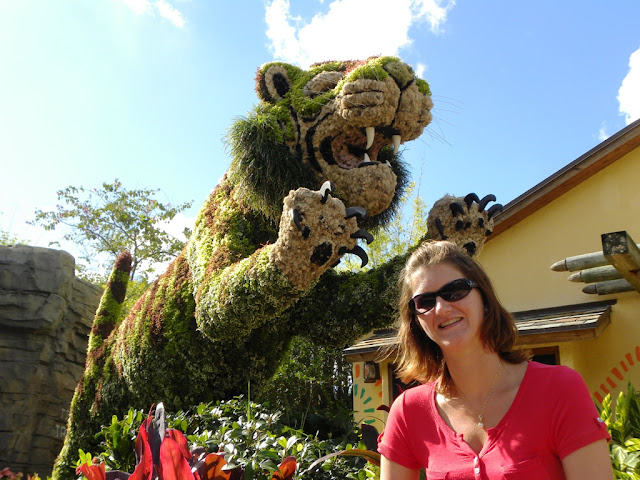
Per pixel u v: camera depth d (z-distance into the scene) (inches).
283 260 160.7
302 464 139.6
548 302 316.2
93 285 531.2
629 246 194.7
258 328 210.1
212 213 216.5
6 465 430.6
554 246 323.3
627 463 105.0
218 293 179.2
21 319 457.7
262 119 190.1
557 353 285.9
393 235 568.1
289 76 207.8
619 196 313.4
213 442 142.8
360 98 178.4
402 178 229.1
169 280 230.8
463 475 71.3
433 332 79.5
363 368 347.3
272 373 222.7
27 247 481.4
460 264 80.9
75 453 260.1
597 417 67.6
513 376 75.5
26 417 448.8
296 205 158.4
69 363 493.7
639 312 286.7
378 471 127.9
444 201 184.1
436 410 79.4
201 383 215.5
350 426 221.3
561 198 327.9
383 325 191.3
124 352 237.0
